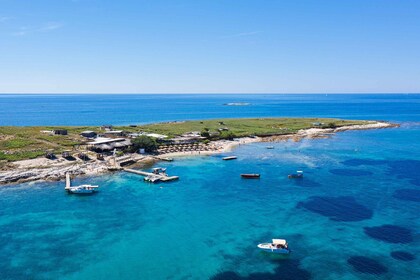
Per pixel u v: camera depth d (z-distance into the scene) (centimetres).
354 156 12569
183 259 5328
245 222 6669
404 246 5662
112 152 12181
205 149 13700
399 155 12706
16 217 6869
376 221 6644
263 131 17688
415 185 8869
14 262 5206
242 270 5025
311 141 15912
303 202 7719
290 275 4881
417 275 4844
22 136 13525
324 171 10406
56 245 5741
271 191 8525
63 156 11106
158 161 11825
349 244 5741
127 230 6325
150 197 8106
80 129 16438
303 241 5872
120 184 9100
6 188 8575
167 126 19000
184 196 8181
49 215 6988
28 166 10069
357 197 8000
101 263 5203
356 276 4834
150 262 5244
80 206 7500
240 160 12019
